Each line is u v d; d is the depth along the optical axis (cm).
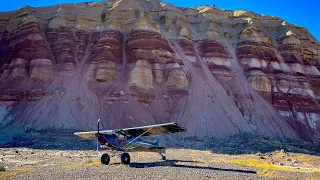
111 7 9044
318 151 5831
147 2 9875
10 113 6694
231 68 8625
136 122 6619
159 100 7262
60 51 7794
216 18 9850
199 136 6544
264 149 4941
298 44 9681
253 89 8294
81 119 6469
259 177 1917
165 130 2667
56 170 2084
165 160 2844
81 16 8519
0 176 1869
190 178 1728
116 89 7181
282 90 8562
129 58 7800
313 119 8288
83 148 4481
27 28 8075
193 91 7525
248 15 10212
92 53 7794
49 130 5894
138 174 1847
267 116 7769
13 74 7256
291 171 2494
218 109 7281
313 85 9225
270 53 9162
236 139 6116
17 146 4716
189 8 10062
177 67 7775
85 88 7162
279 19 10600
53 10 8925
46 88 7075
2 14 9006
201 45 8925
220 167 2373
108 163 2527
